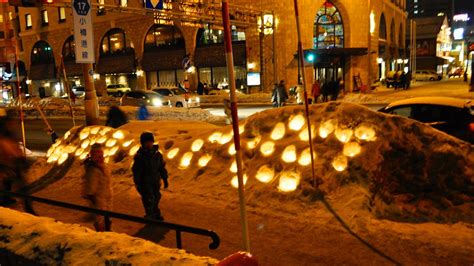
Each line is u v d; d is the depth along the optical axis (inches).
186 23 1181.1
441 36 3282.5
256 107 1224.8
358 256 202.7
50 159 458.6
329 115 307.3
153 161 266.2
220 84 1702.8
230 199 292.2
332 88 1209.4
